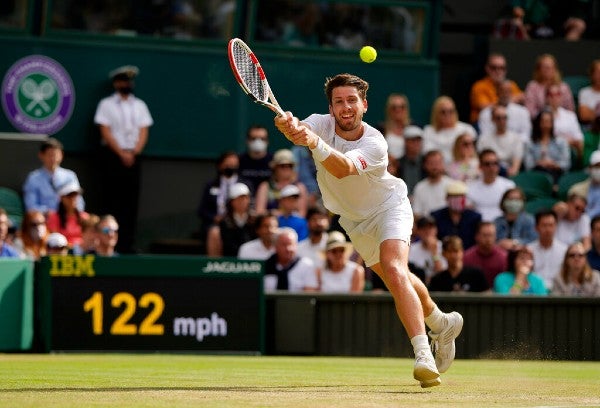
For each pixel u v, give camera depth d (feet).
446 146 130.41
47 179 116.67
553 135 135.13
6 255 103.14
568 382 65.31
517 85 146.20
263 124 137.69
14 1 130.72
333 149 53.36
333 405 46.65
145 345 95.76
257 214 116.26
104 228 105.50
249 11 135.95
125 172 129.29
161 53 134.92
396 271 54.95
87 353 94.99
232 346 96.43
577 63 147.54
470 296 97.96
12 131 130.72
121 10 133.69
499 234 119.65
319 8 138.00
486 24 156.35
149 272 95.86
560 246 115.14
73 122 132.26
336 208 57.88
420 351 53.78
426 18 141.18
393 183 57.16
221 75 136.46
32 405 45.62
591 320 98.37
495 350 98.07
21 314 95.25
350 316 98.43
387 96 141.08
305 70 138.72
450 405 47.78
